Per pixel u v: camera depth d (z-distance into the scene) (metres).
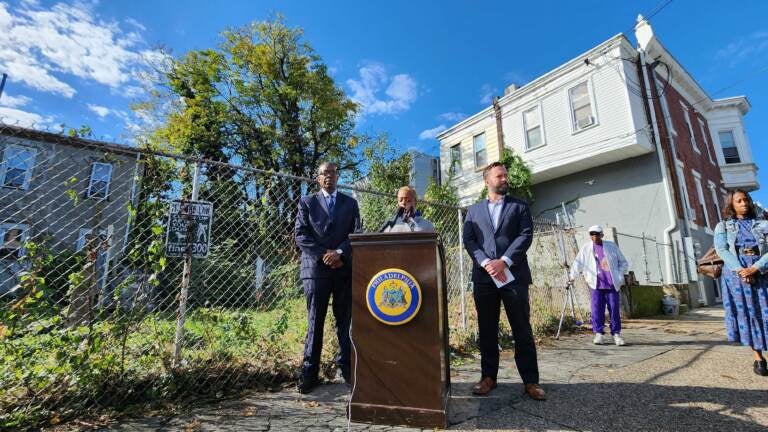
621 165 11.98
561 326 5.57
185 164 2.98
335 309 3.04
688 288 9.88
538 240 6.76
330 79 19.83
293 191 3.66
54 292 2.41
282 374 3.12
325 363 3.36
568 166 12.54
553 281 6.50
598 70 11.80
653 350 4.29
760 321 3.05
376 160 18.11
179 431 2.16
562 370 3.44
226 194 3.29
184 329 2.80
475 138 15.88
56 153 2.59
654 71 12.36
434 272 2.25
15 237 2.39
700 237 11.63
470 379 3.23
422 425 2.14
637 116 11.06
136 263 2.66
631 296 7.78
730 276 3.27
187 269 2.82
